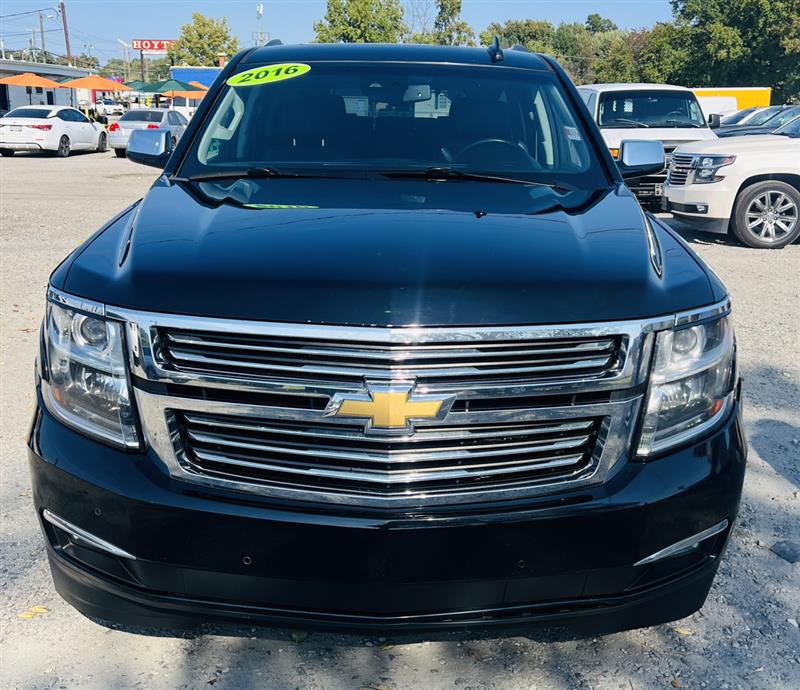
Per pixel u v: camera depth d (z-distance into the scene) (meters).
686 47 48.31
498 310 2.04
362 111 3.60
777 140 9.94
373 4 37.22
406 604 2.12
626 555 2.15
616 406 2.11
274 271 2.13
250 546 2.09
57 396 2.27
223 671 2.49
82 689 2.40
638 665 2.55
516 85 3.76
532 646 2.63
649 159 3.81
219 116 3.60
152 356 2.08
